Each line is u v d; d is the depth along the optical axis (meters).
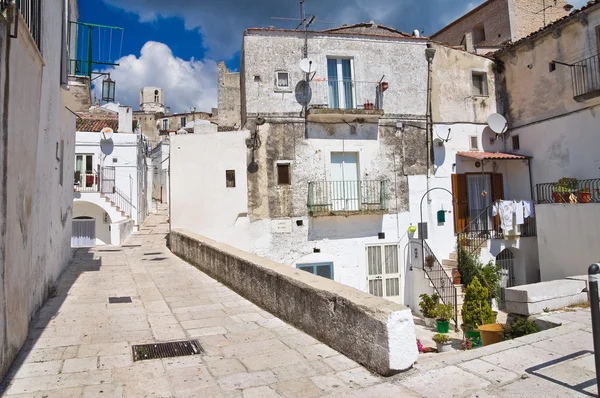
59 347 5.51
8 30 4.37
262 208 15.82
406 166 16.89
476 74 18.45
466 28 25.28
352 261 16.16
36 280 7.08
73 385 4.35
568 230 13.91
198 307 7.69
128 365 4.90
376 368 4.52
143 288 9.38
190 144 16.17
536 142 16.91
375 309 4.60
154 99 66.12
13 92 4.68
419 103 17.25
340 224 16.19
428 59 17.45
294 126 16.14
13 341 4.87
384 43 17.14
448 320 12.98
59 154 9.91
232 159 15.95
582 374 4.25
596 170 14.55
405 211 16.72
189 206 15.97
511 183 17.91
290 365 4.82
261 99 16.00
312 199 15.97
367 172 16.50
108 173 23.73
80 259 13.68
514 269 17.09
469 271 15.16
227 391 4.19
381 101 16.81
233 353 5.27
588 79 14.90
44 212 7.77
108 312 7.32
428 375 4.35
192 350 5.41
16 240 4.93
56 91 8.72
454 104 17.73
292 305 6.42
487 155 17.02
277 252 15.77
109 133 23.83
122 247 17.03
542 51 16.66
